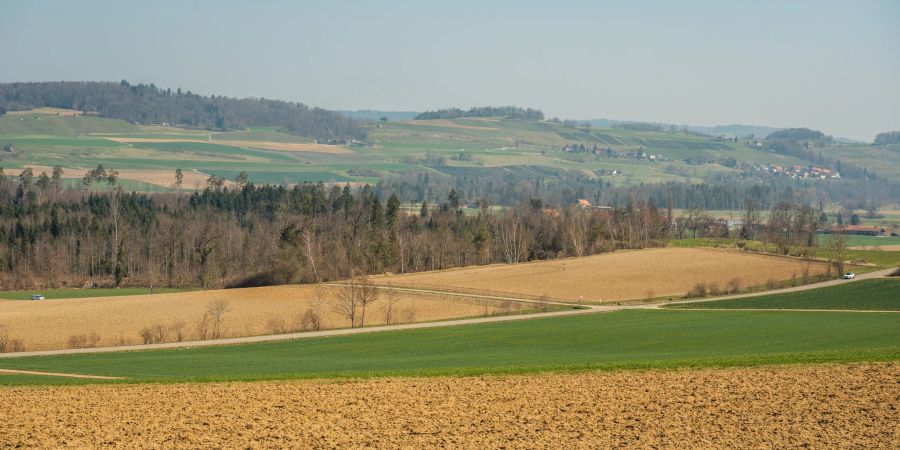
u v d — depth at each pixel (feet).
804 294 395.75
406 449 111.45
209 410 135.74
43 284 485.97
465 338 276.62
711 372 161.17
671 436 116.47
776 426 120.67
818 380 149.28
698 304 375.66
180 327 306.96
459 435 118.42
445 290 410.52
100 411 135.74
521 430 120.88
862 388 141.69
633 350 238.07
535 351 242.78
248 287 419.54
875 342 234.79
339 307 354.13
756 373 158.10
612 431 119.65
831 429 118.52
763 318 314.14
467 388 152.25
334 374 174.09
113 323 317.01
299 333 297.74
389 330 301.02
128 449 112.37
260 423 126.31
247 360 230.07
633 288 421.18
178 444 114.83
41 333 295.69
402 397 144.56
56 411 136.05
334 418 129.08
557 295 401.90
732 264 490.08
